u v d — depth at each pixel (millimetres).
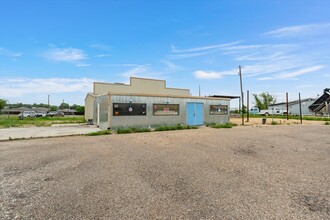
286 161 5691
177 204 3102
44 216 2746
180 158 6008
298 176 4402
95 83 24562
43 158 6027
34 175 4477
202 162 5555
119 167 5082
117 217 2717
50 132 12805
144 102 15602
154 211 2885
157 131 13992
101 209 2941
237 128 16375
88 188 3734
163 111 16516
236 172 4680
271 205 3066
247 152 6863
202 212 2855
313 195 3428
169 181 4090
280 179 4215
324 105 46500
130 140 9664
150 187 3777
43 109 82438
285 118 34562
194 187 3775
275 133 12547
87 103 25375
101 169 4914
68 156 6289
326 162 5598
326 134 12148
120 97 14641
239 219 2666
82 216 2744
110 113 14195
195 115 18328
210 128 16406
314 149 7426
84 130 14164
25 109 75750
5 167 5082
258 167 5082
